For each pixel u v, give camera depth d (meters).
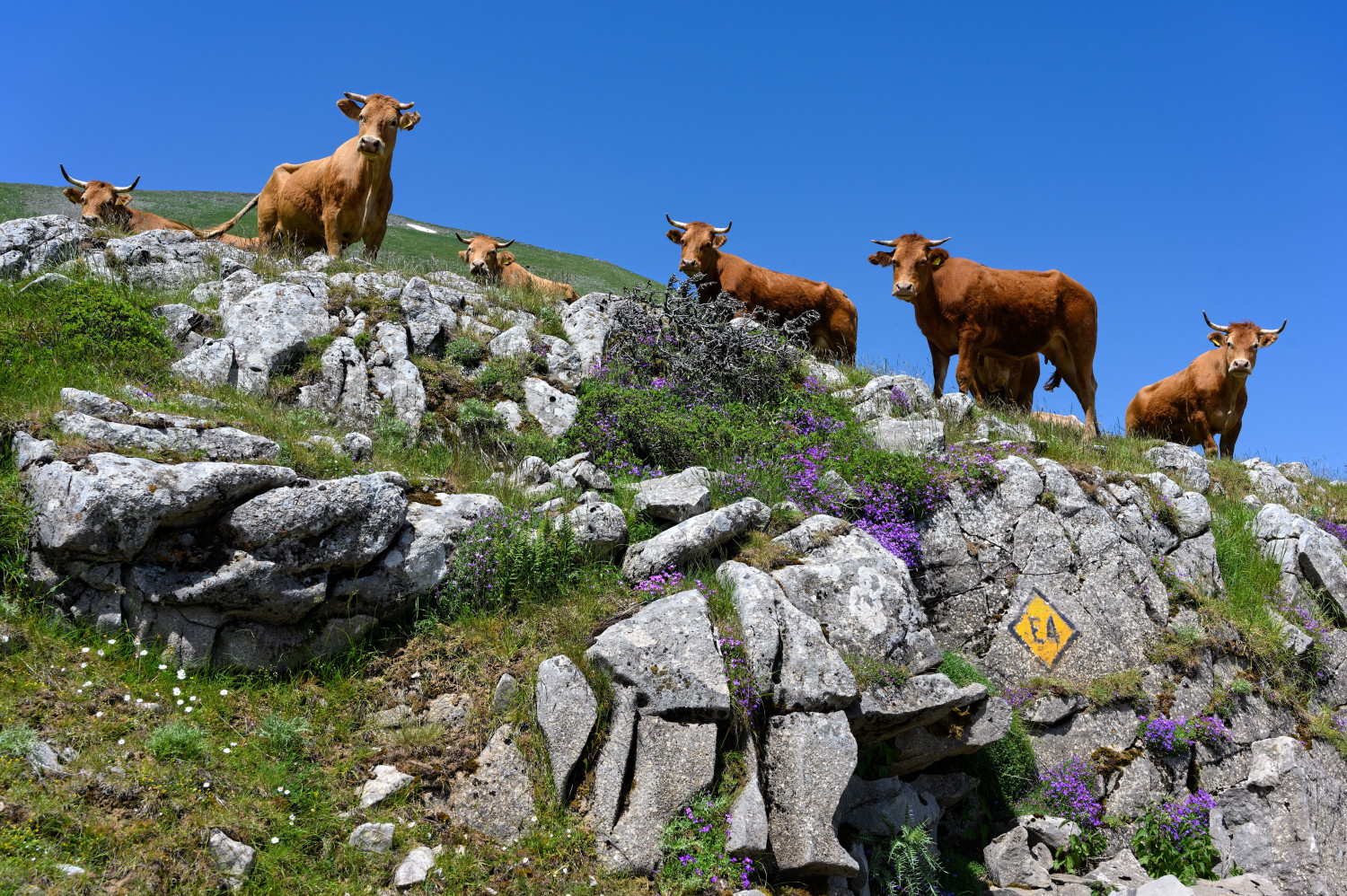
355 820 4.95
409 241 41.47
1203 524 9.98
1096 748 8.16
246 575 5.68
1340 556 10.73
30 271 10.56
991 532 9.12
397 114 12.98
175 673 5.54
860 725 6.32
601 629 6.23
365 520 6.15
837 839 5.62
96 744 4.84
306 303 9.57
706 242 14.20
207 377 8.40
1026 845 7.11
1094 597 8.97
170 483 5.62
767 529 7.60
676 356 10.70
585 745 5.46
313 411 8.42
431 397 9.20
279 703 5.62
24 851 4.13
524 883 4.83
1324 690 9.42
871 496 8.93
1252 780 8.06
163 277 10.64
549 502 7.38
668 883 5.07
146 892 4.21
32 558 5.54
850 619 6.73
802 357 12.36
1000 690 8.33
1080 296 14.15
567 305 11.86
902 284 13.55
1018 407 15.27
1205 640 8.94
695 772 5.46
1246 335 15.05
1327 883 7.66
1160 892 6.61
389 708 5.76
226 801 4.82
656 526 7.66
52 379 7.30
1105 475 9.95
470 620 6.34
